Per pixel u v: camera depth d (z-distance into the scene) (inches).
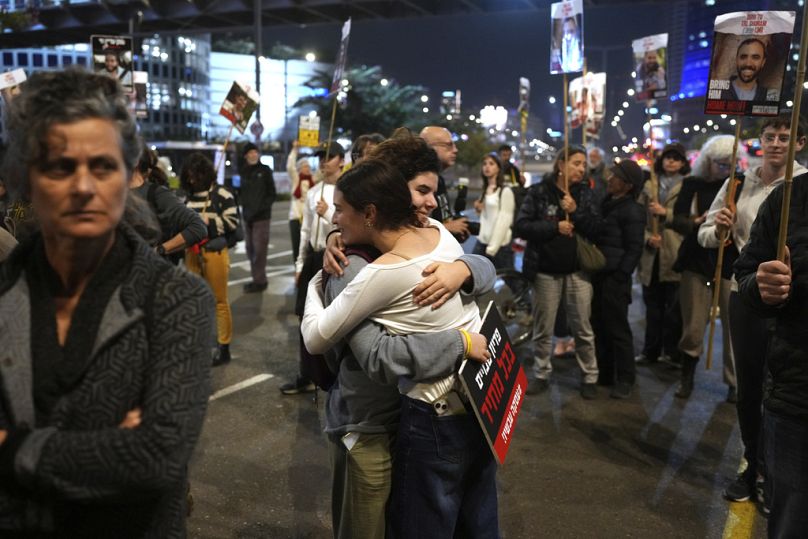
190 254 224.5
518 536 132.4
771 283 84.6
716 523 138.3
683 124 5260.8
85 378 51.3
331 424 96.0
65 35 1219.2
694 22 6274.6
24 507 50.9
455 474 87.6
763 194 154.7
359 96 2079.2
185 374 52.4
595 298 214.4
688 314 204.1
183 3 1056.2
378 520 91.6
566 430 184.1
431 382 85.4
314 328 87.4
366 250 88.7
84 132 49.6
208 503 142.8
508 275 264.5
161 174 165.2
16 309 52.5
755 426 144.4
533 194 205.8
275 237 589.3
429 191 102.3
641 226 207.9
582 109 337.1
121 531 54.7
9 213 107.3
